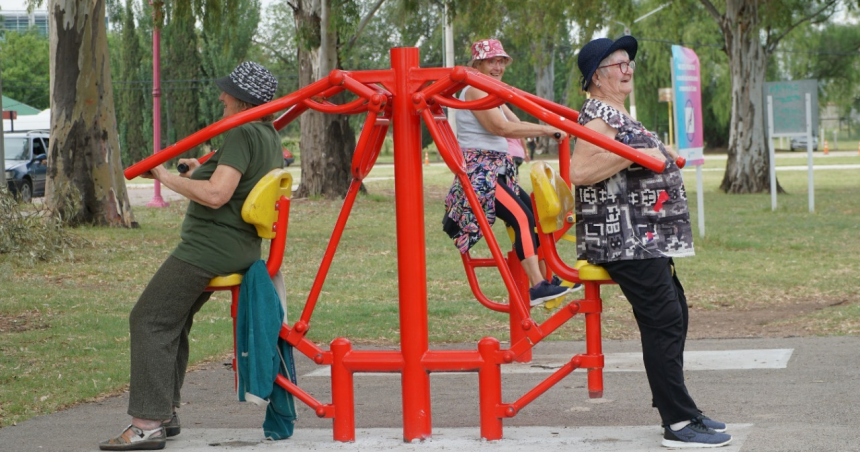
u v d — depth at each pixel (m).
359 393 5.99
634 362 6.67
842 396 5.28
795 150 64.19
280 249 4.41
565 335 7.98
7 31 69.62
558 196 4.39
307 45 23.05
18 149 26.53
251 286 4.30
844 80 45.59
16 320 8.54
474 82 4.15
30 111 42.94
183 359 4.70
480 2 23.30
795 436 4.33
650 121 53.09
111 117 16.48
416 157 4.30
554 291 5.15
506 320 8.71
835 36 44.91
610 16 27.19
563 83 70.50
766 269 11.75
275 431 4.57
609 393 5.71
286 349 4.51
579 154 4.15
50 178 16.09
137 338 4.38
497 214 5.97
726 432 4.36
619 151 3.97
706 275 11.27
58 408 5.60
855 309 8.61
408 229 4.29
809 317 8.42
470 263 6.39
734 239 14.81
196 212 4.37
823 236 15.23
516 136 5.86
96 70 16.16
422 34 59.22
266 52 67.56
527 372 6.47
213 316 8.85
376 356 4.38
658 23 48.44
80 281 11.08
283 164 4.63
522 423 4.99
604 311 9.17
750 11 25.89
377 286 10.98
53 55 16.02
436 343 7.68
